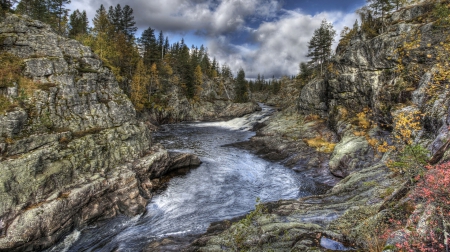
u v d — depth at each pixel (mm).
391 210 7824
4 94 16531
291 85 78438
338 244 7840
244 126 59781
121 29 59875
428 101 16891
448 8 22281
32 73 19156
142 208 17312
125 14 60375
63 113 19078
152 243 13195
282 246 9055
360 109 32031
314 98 45344
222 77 112188
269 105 109562
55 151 15820
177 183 22641
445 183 5523
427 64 22500
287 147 33562
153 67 60625
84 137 18484
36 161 14375
